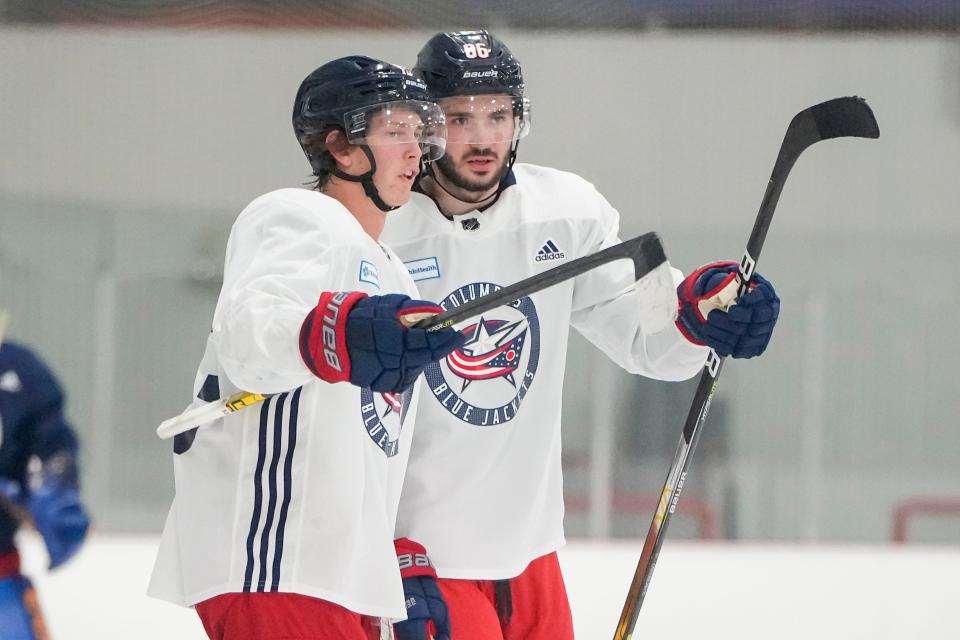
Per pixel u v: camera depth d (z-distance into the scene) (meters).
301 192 8.09
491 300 7.14
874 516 28.33
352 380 7.18
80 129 31.45
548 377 10.23
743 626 16.58
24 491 10.23
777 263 31.19
